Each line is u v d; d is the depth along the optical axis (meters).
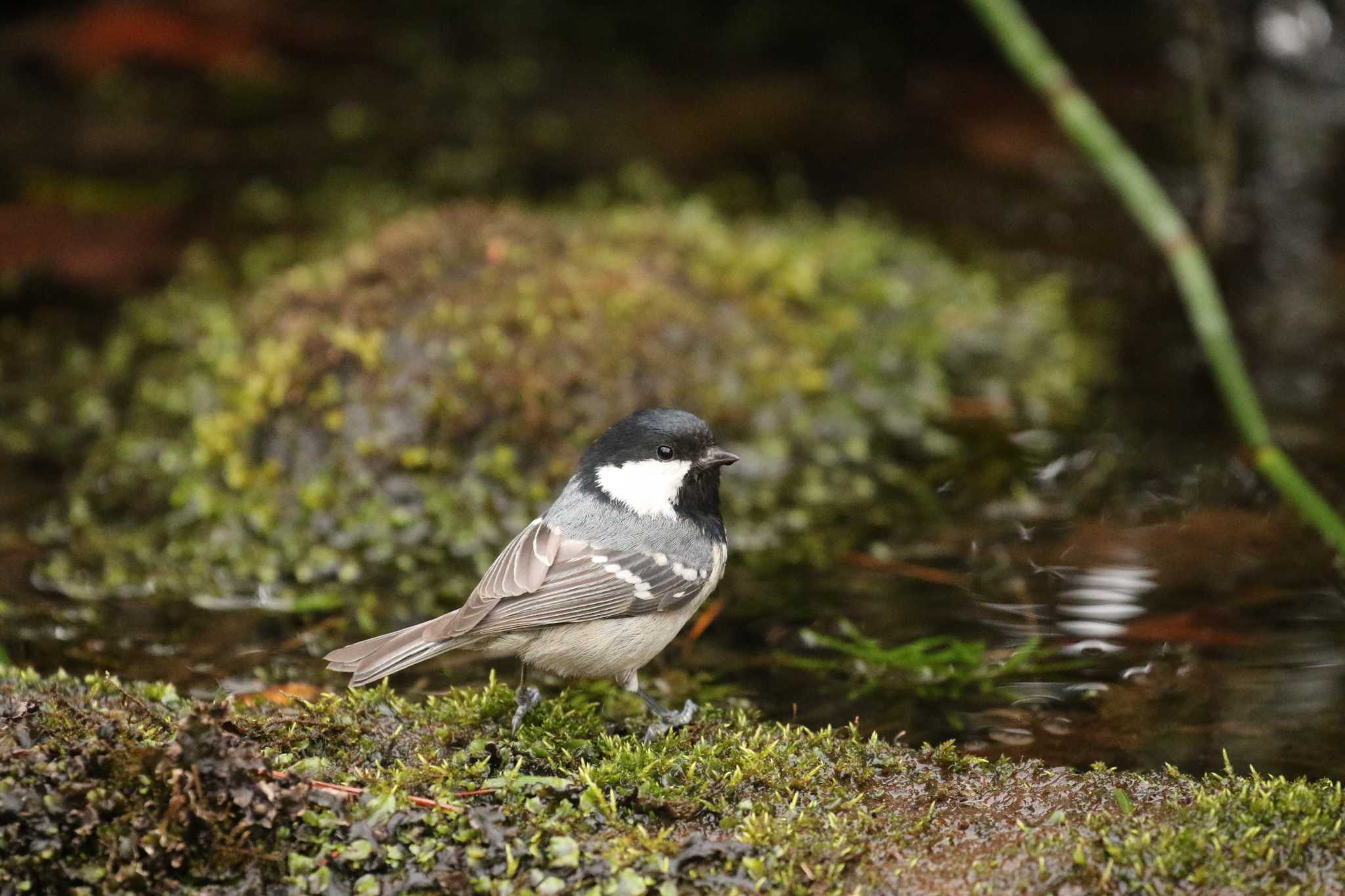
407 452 11.03
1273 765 7.15
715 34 22.81
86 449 12.20
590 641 7.21
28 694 6.91
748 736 7.23
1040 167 19.20
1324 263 15.52
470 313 11.94
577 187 18.00
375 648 6.92
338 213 17.27
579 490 7.64
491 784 6.51
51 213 17.19
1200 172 16.94
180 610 9.46
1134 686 8.09
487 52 22.91
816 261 14.38
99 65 21.59
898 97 21.27
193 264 15.82
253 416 11.43
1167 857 5.92
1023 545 10.17
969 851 6.18
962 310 14.35
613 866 5.97
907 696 8.07
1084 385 13.22
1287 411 12.32
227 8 22.62
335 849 6.00
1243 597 9.18
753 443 11.86
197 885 5.86
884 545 10.33
